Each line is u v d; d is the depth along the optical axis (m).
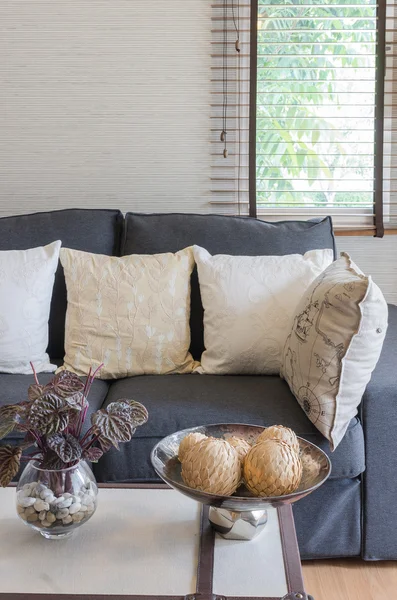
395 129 2.70
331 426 1.71
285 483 1.15
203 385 1.98
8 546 1.19
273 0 2.63
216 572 1.11
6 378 2.05
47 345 2.25
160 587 1.07
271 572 1.11
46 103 2.67
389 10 2.64
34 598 1.03
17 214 2.73
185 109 2.68
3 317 2.13
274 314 2.09
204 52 2.64
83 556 1.16
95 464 1.78
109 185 2.72
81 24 2.63
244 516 1.21
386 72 2.69
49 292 2.22
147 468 1.76
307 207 2.76
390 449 1.82
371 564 1.92
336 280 1.75
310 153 2.71
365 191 2.73
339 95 2.68
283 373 1.98
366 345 1.68
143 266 2.20
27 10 2.62
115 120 2.68
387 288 2.79
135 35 2.63
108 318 2.14
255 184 2.69
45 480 1.17
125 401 1.20
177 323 2.16
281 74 2.67
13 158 2.71
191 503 1.35
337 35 2.65
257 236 2.31
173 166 2.71
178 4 2.62
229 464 1.16
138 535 1.23
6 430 1.13
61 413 1.11
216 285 2.14
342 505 1.84
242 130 2.70
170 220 2.37
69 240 2.35
